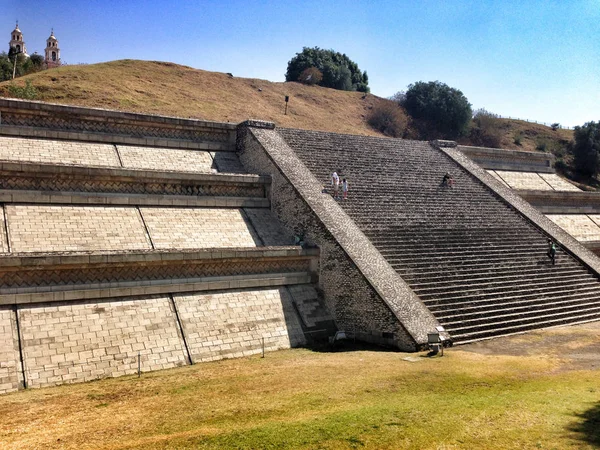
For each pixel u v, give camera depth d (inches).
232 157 943.0
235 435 315.0
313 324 672.4
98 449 299.1
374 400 386.6
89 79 1304.1
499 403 371.2
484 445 300.4
